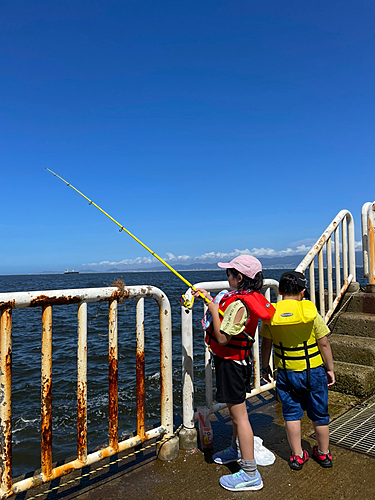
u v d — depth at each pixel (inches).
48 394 70.1
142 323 87.0
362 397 125.8
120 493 78.3
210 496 76.4
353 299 165.5
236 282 83.4
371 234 165.2
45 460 69.5
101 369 303.1
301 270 146.2
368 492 76.5
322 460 87.0
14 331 539.2
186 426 97.2
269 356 95.0
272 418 117.2
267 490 78.1
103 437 188.7
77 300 73.2
